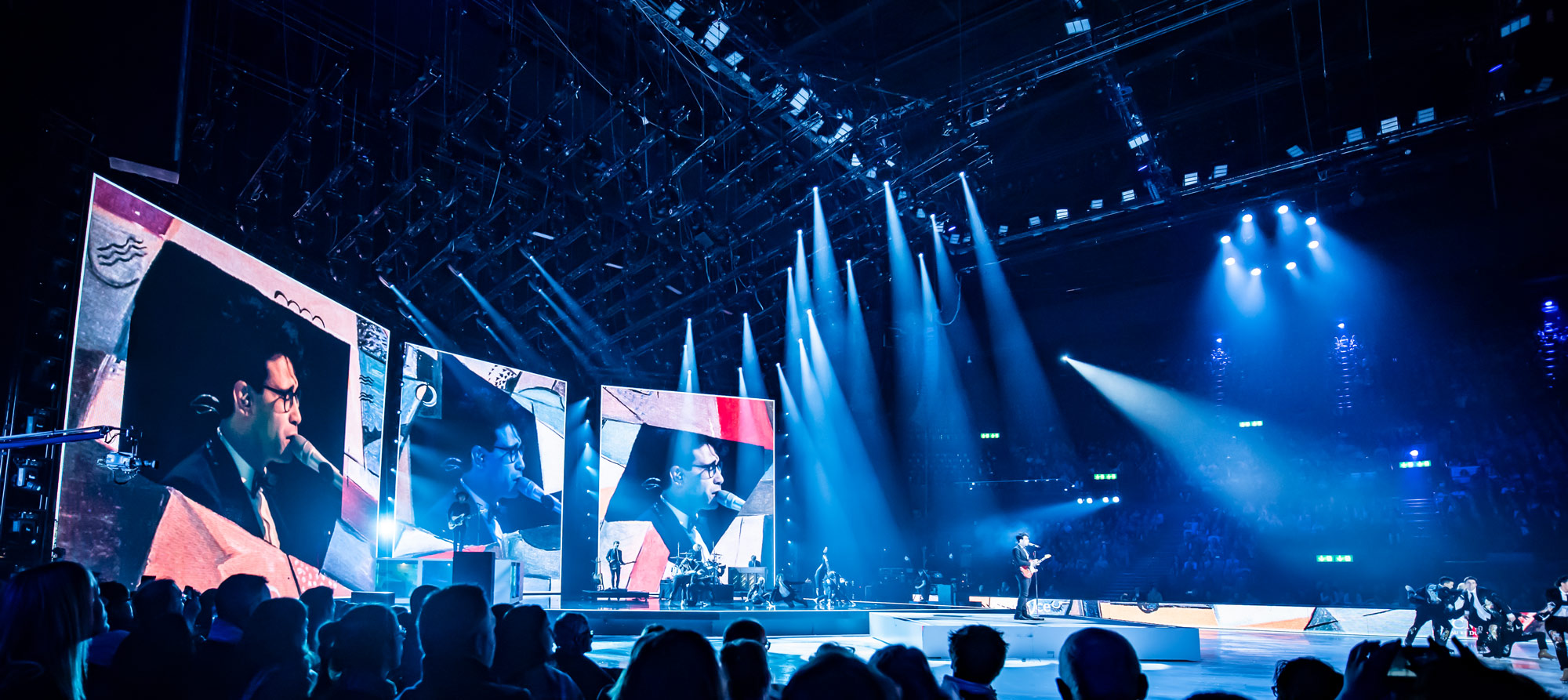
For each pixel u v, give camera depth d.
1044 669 14.73
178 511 16.81
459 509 23.56
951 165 24.48
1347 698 3.04
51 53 12.34
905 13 22.45
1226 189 24.47
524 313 26.22
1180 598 30.16
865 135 22.03
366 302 22.64
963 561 34.59
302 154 19.03
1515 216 27.30
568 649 5.54
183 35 13.30
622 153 25.00
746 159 22.56
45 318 14.80
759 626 4.56
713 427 30.44
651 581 28.28
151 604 4.71
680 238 24.92
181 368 17.23
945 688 4.21
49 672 3.14
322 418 20.53
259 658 4.01
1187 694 12.20
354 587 20.91
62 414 14.84
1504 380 29.73
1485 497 28.48
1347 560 29.34
